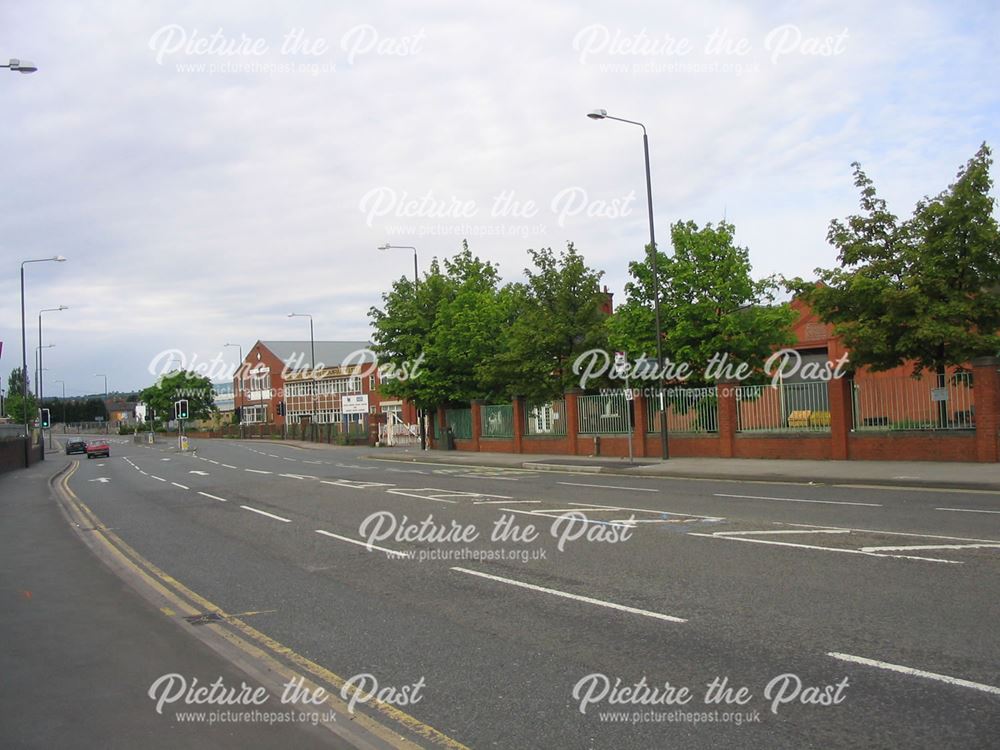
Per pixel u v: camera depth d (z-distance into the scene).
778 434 23.64
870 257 21.56
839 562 9.17
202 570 10.74
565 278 32.16
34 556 12.34
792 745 4.63
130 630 7.51
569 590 8.53
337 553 11.52
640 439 28.08
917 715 4.92
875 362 21.08
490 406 37.62
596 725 5.03
